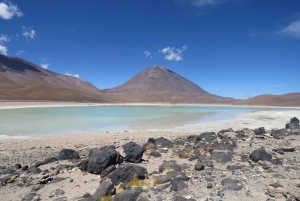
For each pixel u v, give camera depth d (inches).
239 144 411.8
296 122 705.6
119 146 488.1
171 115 1555.1
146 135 657.6
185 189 217.0
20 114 1424.7
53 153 444.5
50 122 1018.7
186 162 340.2
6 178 294.5
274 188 193.9
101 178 276.7
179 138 585.3
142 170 267.1
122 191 216.4
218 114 1760.6
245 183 223.0
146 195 209.3
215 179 242.4
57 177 291.7
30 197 233.1
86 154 436.1
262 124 1015.6
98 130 810.8
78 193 238.4
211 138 495.5
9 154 435.2
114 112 1803.6
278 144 403.2
